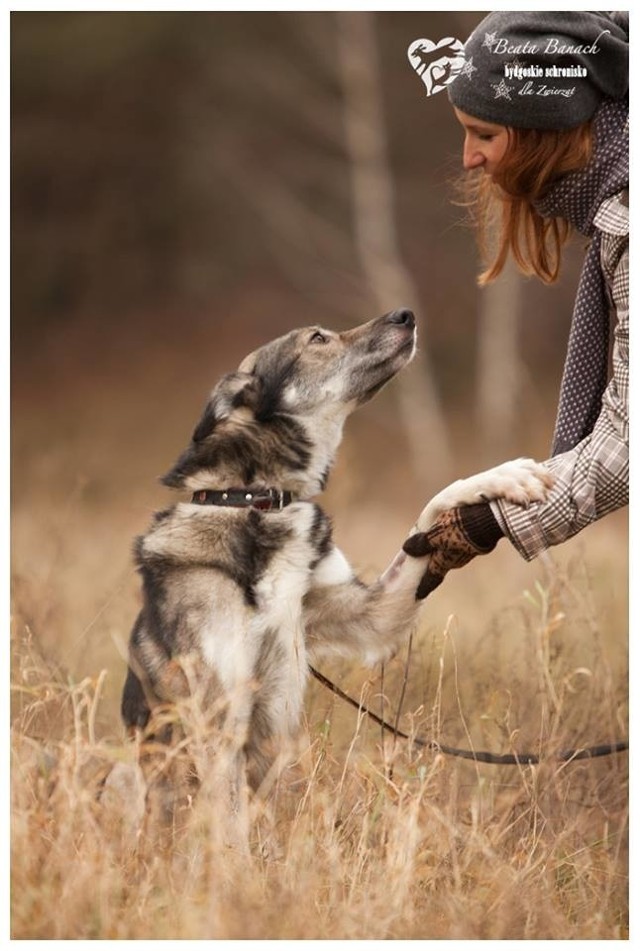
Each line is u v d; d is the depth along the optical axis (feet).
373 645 25.66
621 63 21.21
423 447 108.58
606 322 22.48
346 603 25.22
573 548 46.47
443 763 22.80
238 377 26.73
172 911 19.74
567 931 20.44
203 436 26.30
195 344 140.97
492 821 23.85
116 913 19.47
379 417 124.67
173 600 24.39
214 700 23.79
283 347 27.73
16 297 146.20
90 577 44.24
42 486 77.97
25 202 144.66
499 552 54.60
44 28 132.98
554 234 23.49
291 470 26.73
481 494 22.02
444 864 21.68
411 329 28.45
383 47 118.73
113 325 145.38
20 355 142.82
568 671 28.84
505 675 29.91
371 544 56.85
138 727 25.02
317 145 126.00
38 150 140.46
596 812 25.29
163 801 23.63
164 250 145.07
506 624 37.81
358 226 109.60
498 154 21.80
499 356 109.19
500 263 23.48
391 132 125.08
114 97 136.05
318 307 138.21
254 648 24.08
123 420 125.70
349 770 23.57
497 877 20.80
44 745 23.91
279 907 19.62
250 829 22.89
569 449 22.71
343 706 28.50
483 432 114.42
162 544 24.91
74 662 32.17
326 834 21.33
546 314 129.08
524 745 26.30
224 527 24.76
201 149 129.49
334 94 119.65
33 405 133.08
